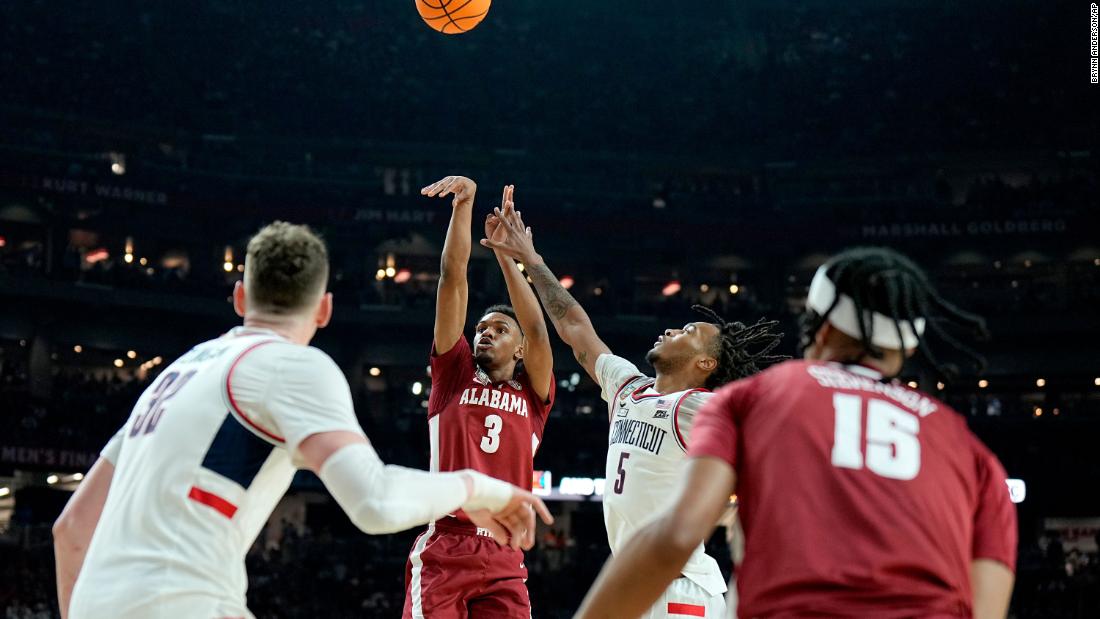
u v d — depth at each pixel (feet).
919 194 143.33
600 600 9.80
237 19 142.00
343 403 11.86
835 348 10.61
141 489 11.68
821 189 146.30
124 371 129.59
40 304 117.39
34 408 107.86
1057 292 133.28
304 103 140.15
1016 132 144.15
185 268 130.11
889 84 151.64
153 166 125.39
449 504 11.86
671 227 136.46
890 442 9.66
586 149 146.41
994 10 155.74
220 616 11.39
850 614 8.91
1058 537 118.42
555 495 113.29
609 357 22.90
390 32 149.07
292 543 106.83
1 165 115.03
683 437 20.63
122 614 11.15
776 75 153.58
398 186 139.54
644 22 157.99
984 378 132.77
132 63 133.90
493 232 24.63
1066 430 120.37
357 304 128.47
